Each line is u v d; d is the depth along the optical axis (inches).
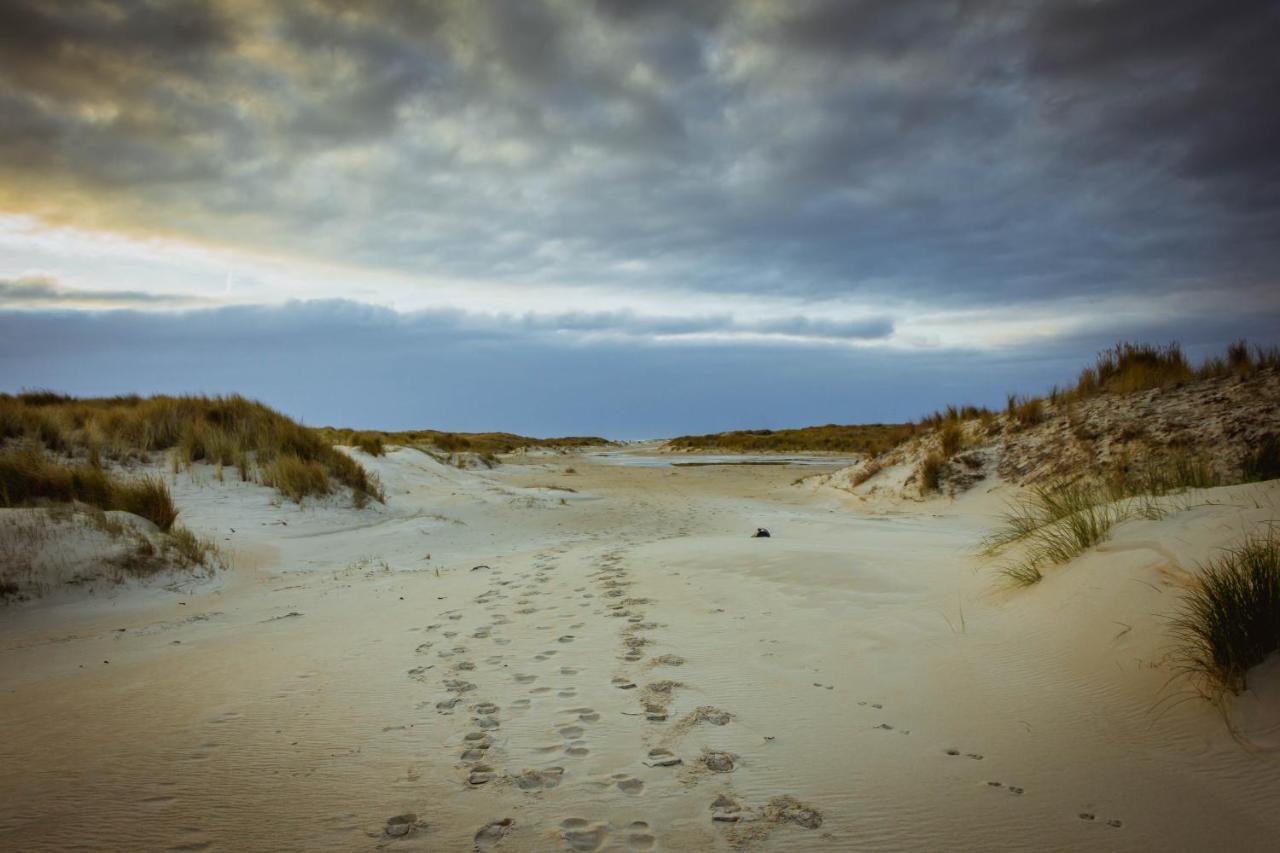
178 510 423.8
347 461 596.7
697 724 136.7
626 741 129.6
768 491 811.4
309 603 284.4
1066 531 221.6
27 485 368.8
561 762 121.2
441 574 340.8
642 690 157.1
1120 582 168.4
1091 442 495.2
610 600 249.8
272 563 378.9
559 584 286.4
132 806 105.3
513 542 471.8
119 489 386.6
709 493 804.6
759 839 95.5
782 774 115.3
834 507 632.4
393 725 139.6
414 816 102.9
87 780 114.7
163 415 591.5
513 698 154.3
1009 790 108.0
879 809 103.3
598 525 544.7
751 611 222.8
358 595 295.7
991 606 200.1
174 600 297.6
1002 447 565.6
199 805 105.9
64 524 319.3
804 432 2087.8
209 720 143.8
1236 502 185.6
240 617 263.7
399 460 800.3
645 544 386.0
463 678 169.6
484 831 98.5
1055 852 91.3
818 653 178.7
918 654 172.7
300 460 553.9
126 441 541.3
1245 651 121.8
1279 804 98.0
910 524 462.3
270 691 162.9
